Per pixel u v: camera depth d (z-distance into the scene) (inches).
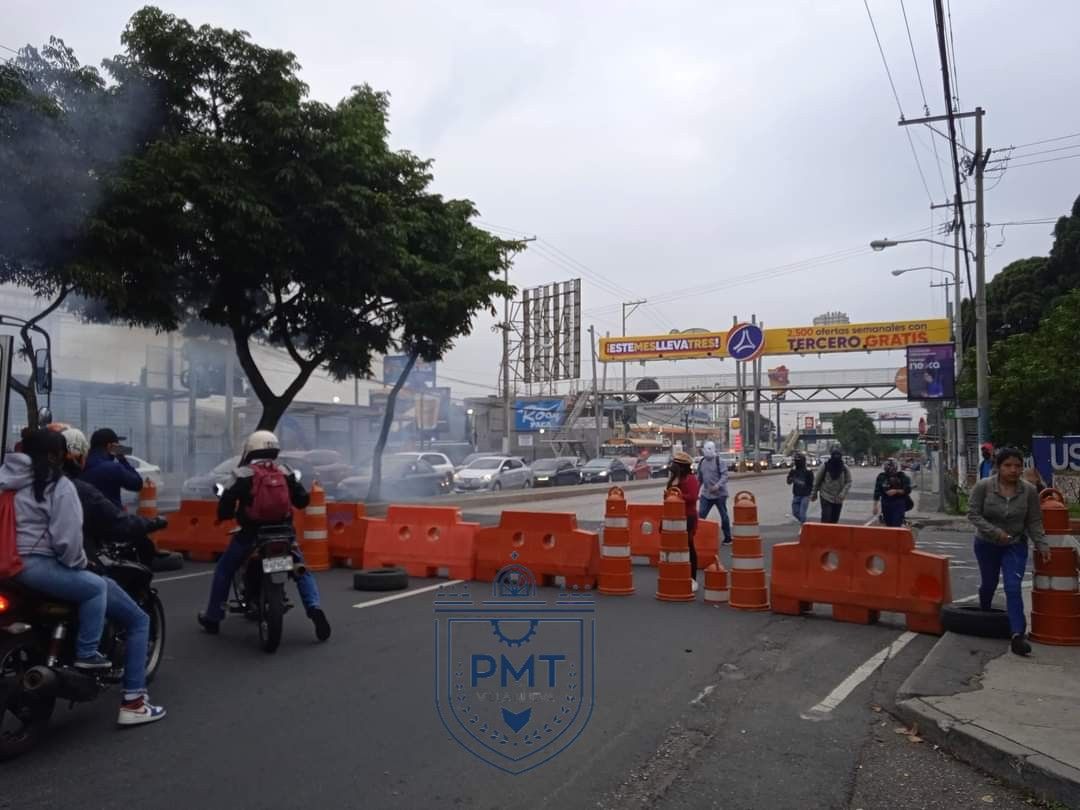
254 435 321.4
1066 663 288.2
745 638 338.3
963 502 1187.9
